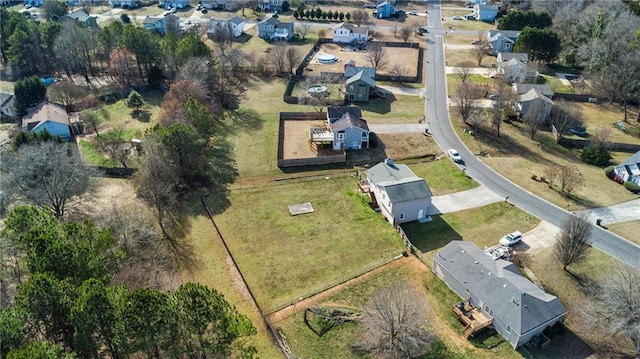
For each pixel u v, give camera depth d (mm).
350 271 47500
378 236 53406
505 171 67000
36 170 54219
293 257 49875
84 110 85625
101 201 59406
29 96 82812
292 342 38469
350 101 89812
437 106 88062
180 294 31031
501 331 39594
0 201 56000
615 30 92875
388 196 54562
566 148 74875
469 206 59156
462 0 163875
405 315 37781
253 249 51188
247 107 87500
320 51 117812
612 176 65500
